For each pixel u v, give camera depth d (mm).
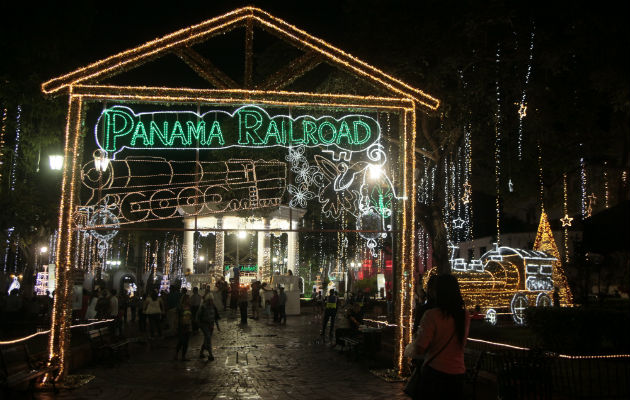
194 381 10984
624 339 11164
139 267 51719
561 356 8867
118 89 10797
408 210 11656
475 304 19750
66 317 10594
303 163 21594
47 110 14898
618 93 14453
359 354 13977
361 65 11406
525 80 15641
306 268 48375
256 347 16625
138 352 15664
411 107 11648
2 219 17312
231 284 31953
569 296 20484
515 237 32219
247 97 11109
